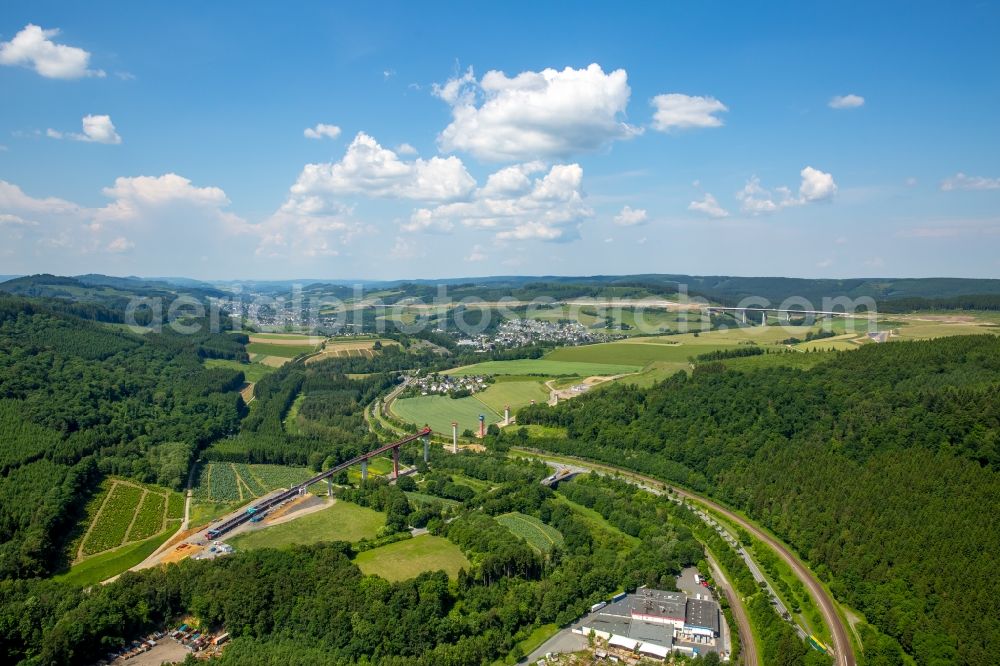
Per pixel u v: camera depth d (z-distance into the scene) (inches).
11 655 7003.0
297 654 7209.6
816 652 7116.1
